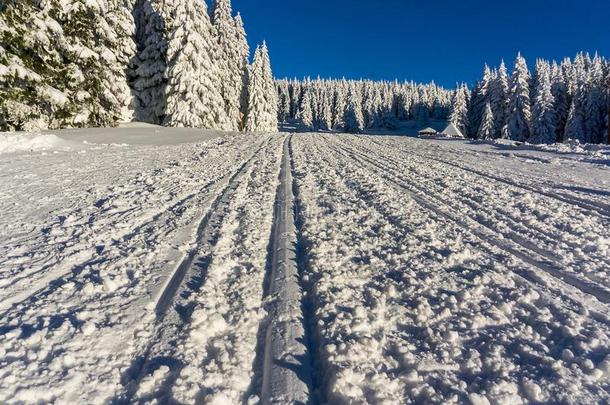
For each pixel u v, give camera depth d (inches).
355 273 127.4
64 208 203.6
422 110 4133.9
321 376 80.4
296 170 346.0
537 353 86.6
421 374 80.0
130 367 80.0
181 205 213.9
